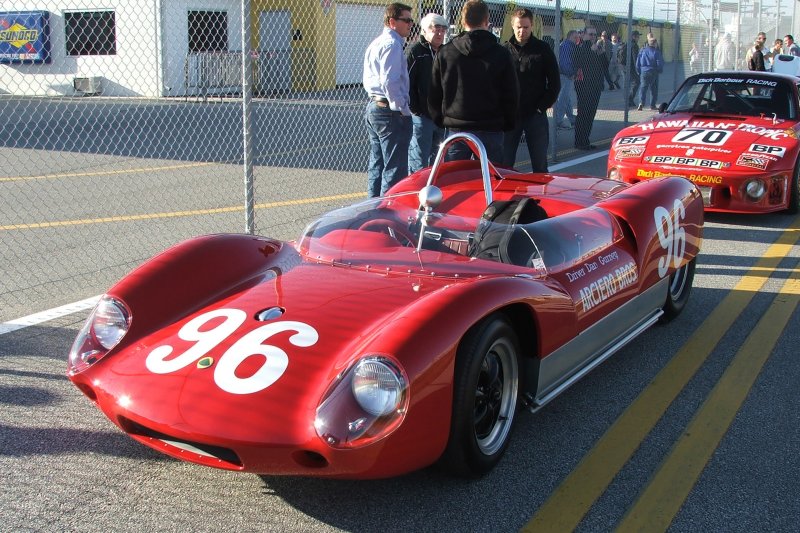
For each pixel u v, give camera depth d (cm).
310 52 2175
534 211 392
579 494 305
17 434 347
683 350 458
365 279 343
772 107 840
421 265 351
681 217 475
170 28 2014
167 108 1798
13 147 1298
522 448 342
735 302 545
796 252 677
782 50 2175
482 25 610
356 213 405
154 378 287
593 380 416
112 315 320
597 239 401
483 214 391
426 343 270
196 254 355
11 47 2155
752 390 404
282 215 784
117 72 2084
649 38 1852
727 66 2003
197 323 315
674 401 390
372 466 261
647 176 769
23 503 295
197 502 298
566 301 342
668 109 896
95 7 2058
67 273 590
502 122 630
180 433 265
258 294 332
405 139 709
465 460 298
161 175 1032
